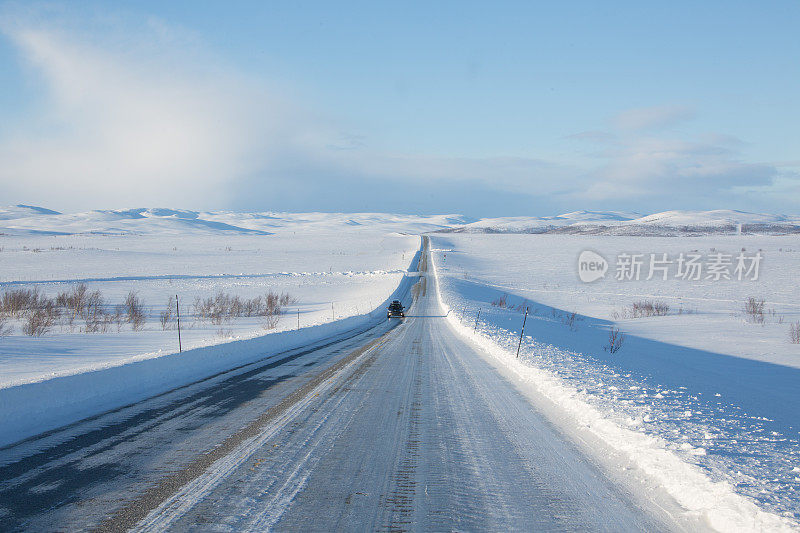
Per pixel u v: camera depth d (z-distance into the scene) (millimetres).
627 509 4684
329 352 17312
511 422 7855
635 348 26109
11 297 33125
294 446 6449
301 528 4168
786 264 81188
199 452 6145
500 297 55594
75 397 8734
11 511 4418
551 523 4363
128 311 34375
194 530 4086
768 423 8938
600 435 7074
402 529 4188
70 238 157125
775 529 4023
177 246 122188
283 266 82000
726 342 28719
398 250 114812
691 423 7641
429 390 10477
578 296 58250
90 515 4352
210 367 13445
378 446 6512
